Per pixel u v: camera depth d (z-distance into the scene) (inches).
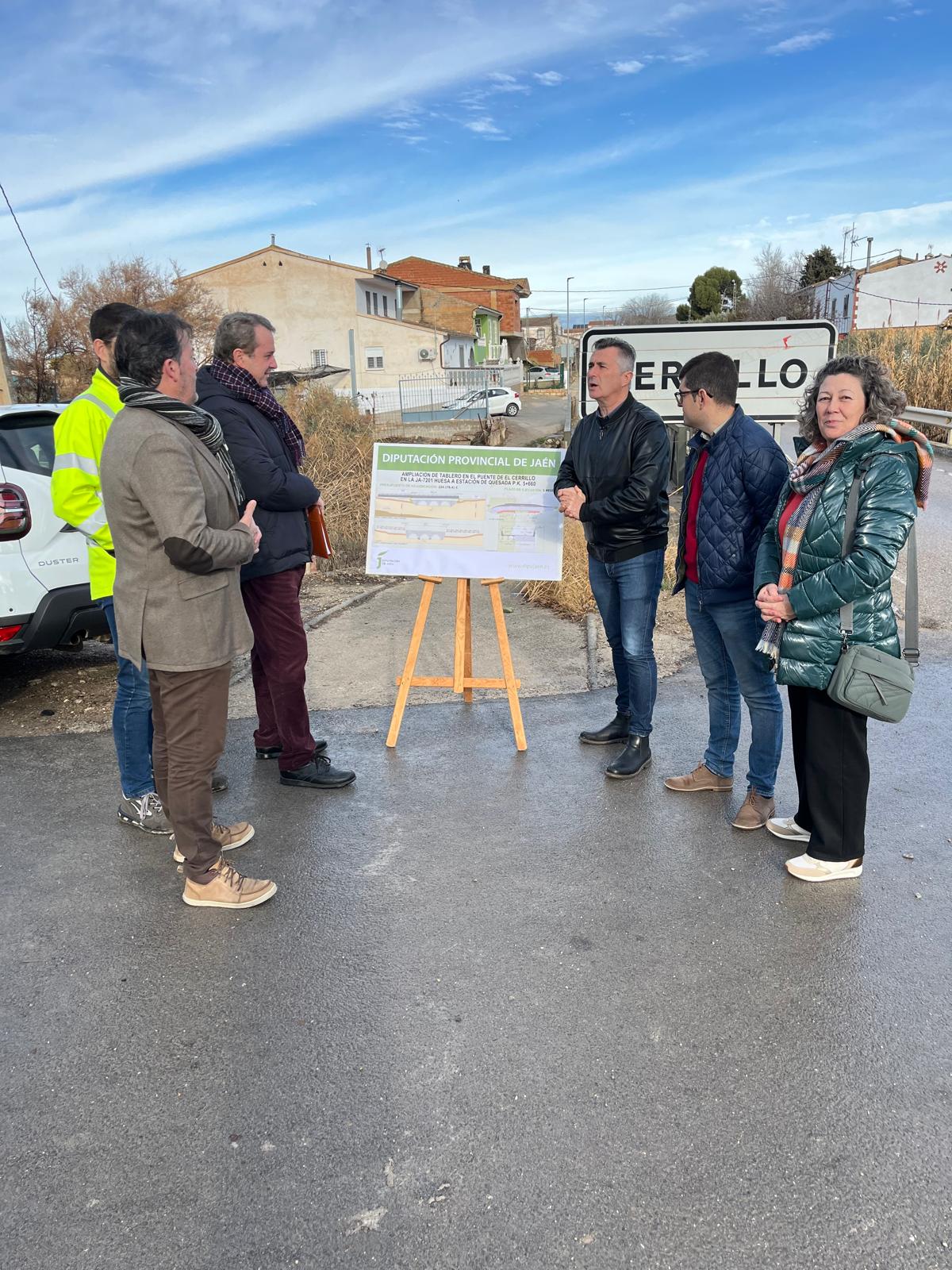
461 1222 78.8
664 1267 74.2
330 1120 90.4
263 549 150.0
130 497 110.3
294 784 168.2
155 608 114.3
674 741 185.5
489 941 119.8
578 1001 107.3
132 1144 88.0
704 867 137.6
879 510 114.7
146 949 119.8
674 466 206.1
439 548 180.5
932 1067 96.0
